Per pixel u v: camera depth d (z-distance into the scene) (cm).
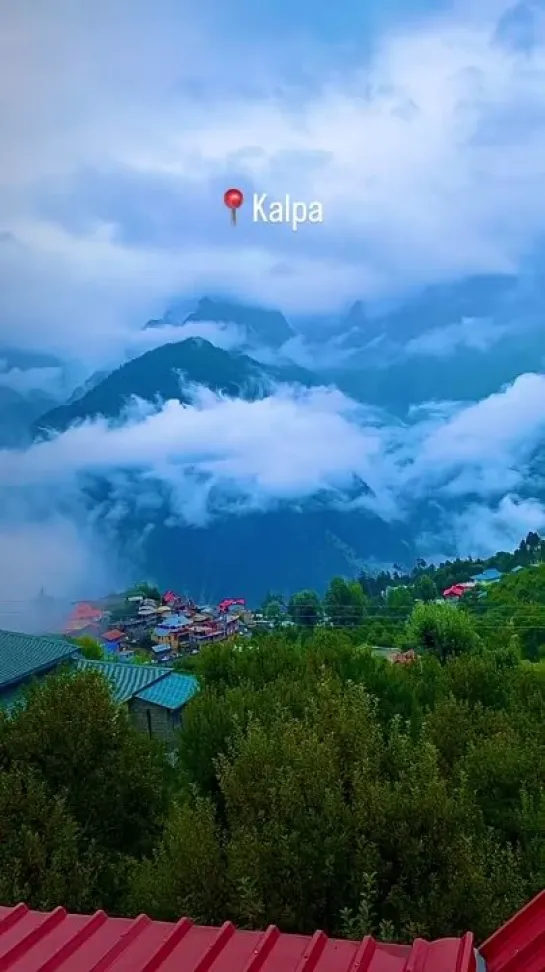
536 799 1938
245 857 1345
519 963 531
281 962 571
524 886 1469
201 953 585
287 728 1723
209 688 2731
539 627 6325
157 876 1485
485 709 2539
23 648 4484
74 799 2009
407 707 2794
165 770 2558
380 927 1205
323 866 1329
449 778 2028
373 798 1399
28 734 2042
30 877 1606
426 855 1354
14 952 594
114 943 600
